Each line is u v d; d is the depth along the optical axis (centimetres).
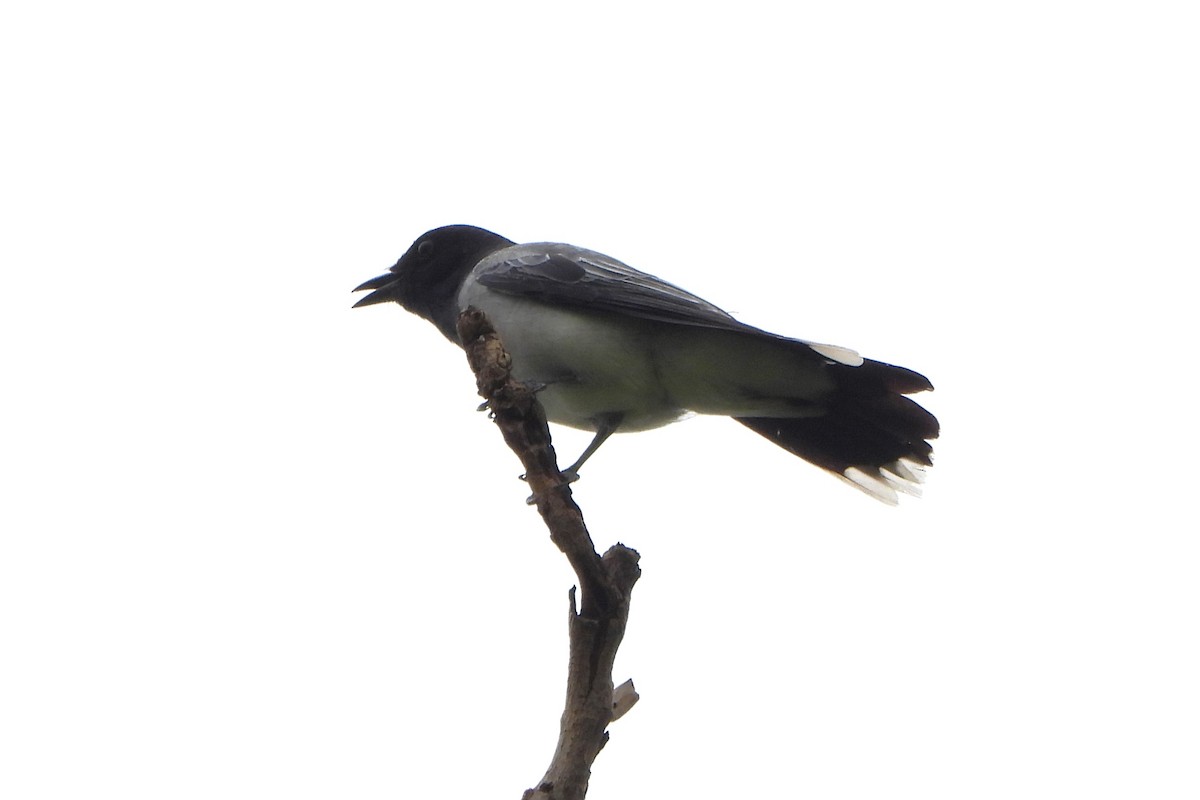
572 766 732
